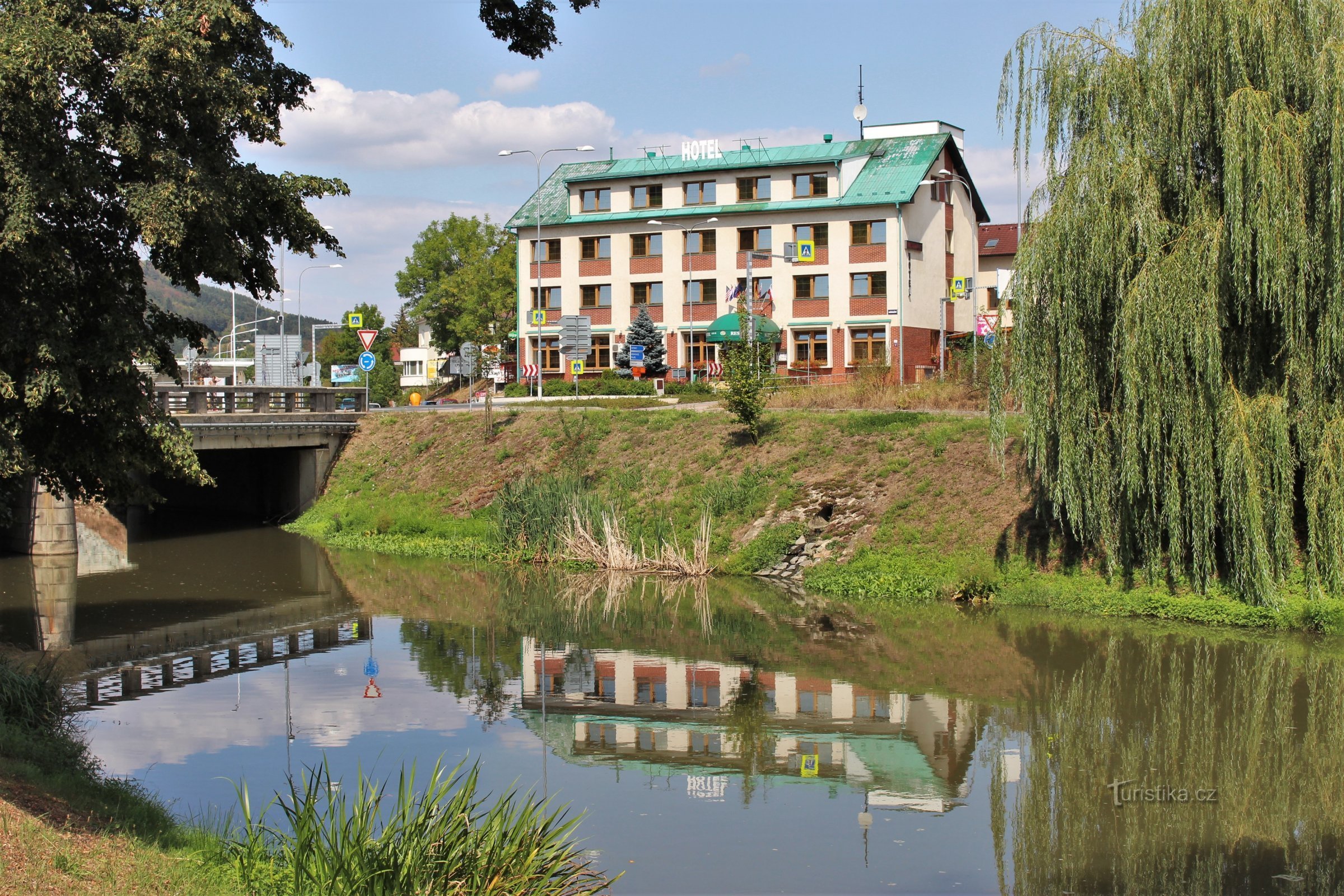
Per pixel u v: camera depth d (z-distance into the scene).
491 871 9.58
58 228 14.71
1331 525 20.84
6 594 28.61
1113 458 22.53
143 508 49.06
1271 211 20.41
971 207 65.81
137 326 15.60
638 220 62.16
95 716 17.50
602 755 15.65
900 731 16.62
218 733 16.56
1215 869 11.62
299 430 41.94
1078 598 24.00
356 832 9.82
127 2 14.55
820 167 59.25
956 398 34.69
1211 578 22.38
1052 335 22.91
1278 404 20.92
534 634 23.84
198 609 26.84
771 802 13.67
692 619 25.16
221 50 15.58
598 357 63.66
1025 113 23.36
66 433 16.09
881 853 12.04
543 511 34.00
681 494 33.28
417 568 32.84
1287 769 14.62
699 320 61.28
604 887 10.26
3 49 13.04
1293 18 20.92
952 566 26.33
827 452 32.03
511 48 17.89
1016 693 18.42
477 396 71.56
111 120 14.20
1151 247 21.42
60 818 10.06
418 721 17.31
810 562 28.73
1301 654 19.97
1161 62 21.81
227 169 15.00
